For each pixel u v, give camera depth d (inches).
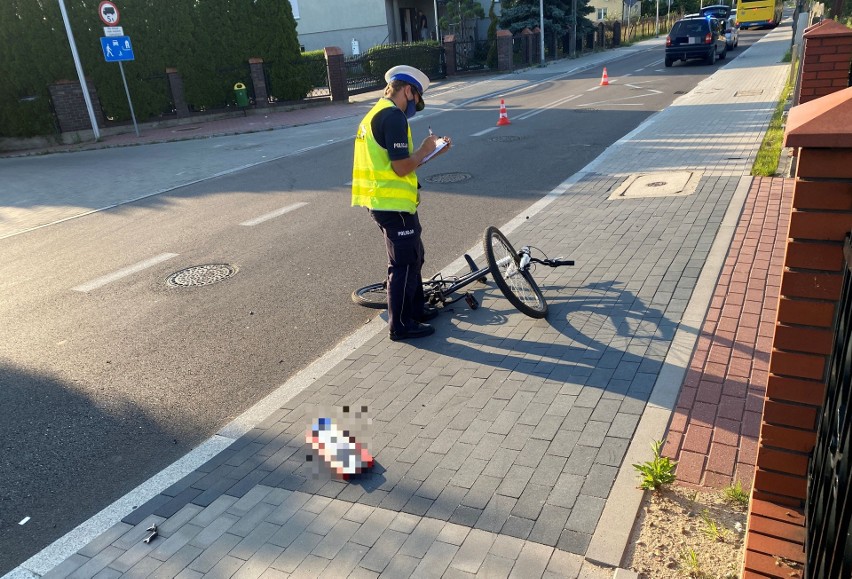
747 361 163.5
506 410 153.7
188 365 195.3
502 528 116.8
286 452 147.9
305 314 226.4
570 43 1434.5
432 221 321.4
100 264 297.1
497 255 213.0
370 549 115.3
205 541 121.6
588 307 204.7
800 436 85.2
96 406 175.8
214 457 148.9
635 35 2046.0
